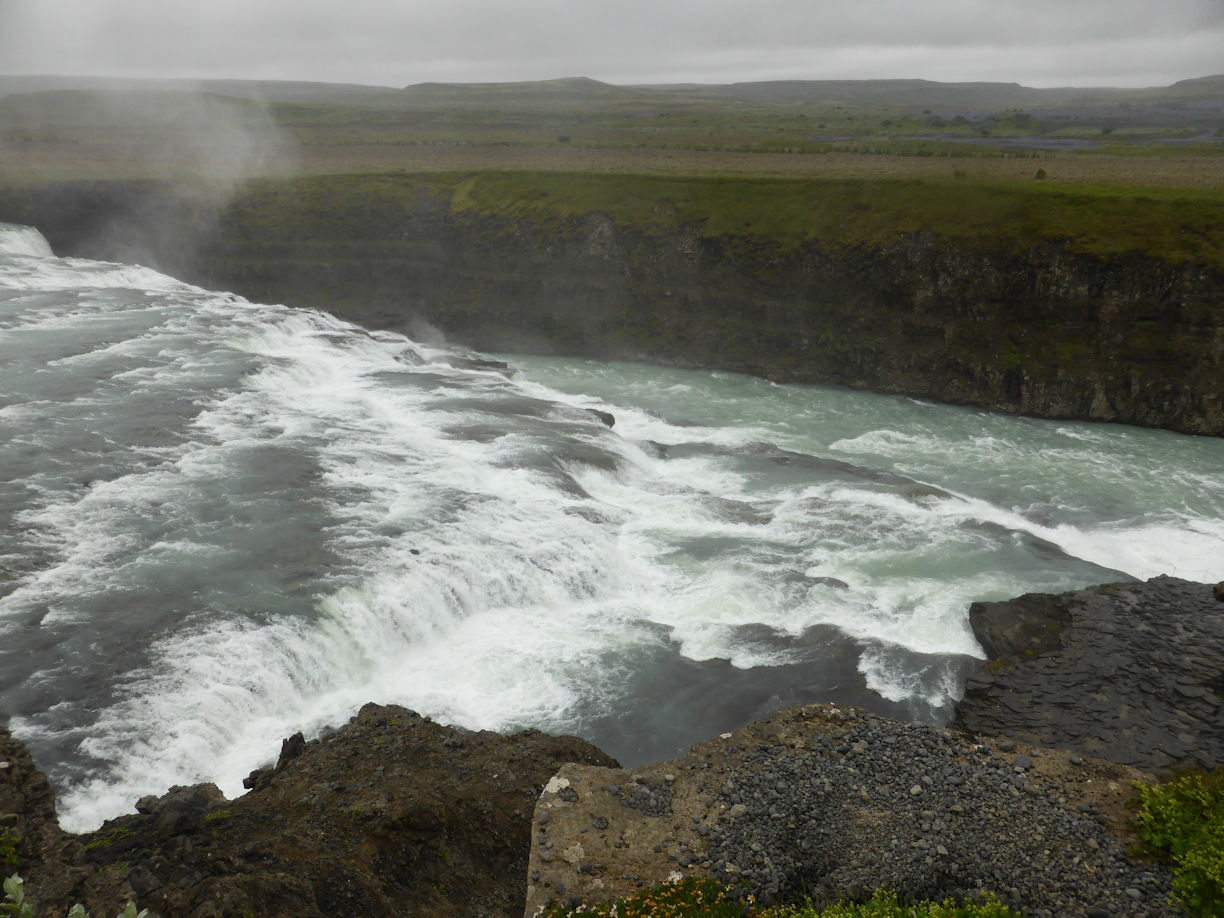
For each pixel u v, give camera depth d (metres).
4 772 21.70
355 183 100.69
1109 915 19.03
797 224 80.69
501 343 85.81
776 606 37.00
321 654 30.88
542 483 44.81
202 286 95.06
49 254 95.06
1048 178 91.25
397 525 38.44
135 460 42.44
